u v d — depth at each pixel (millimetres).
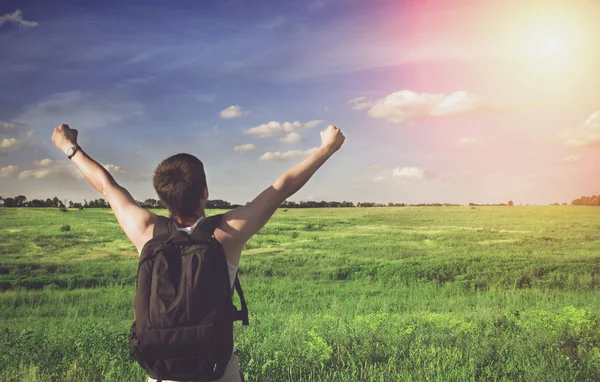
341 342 7191
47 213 83938
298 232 63719
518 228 59281
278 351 6402
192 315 2162
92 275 29797
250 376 5621
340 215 87312
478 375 5879
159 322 2158
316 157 2418
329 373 5840
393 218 79688
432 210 86500
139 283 2279
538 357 6332
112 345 6984
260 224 2377
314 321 9555
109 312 17219
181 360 2182
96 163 2705
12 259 40938
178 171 2432
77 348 6891
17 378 5676
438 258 34781
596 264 28047
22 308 18828
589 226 56688
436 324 8766
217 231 2369
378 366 6277
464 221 70438
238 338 7766
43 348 6840
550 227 57500
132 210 2545
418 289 23750
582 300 17359
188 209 2436
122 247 49500
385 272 27375
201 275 2203
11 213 82625
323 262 35656
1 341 7488
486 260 32375
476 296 20656
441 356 6398
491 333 7758
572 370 5738
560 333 7230
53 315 17047
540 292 20453
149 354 2182
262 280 27938
